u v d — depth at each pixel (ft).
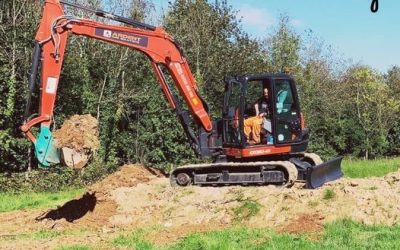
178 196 40.75
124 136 86.74
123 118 86.99
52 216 42.14
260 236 31.86
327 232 31.63
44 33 36.70
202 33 97.35
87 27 40.04
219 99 95.45
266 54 122.62
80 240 33.83
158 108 86.53
